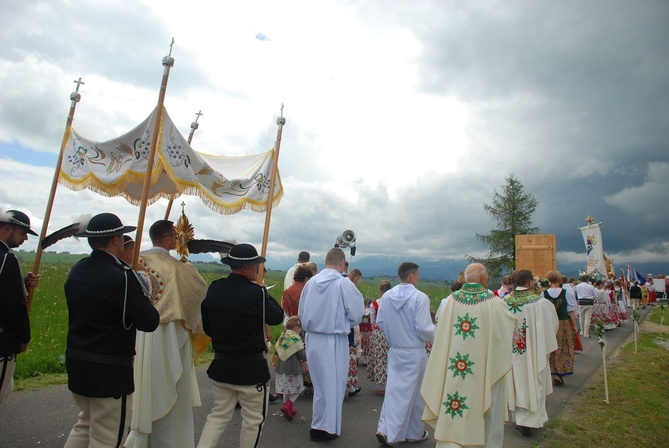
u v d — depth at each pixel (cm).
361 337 913
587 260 1909
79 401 353
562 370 845
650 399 757
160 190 604
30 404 614
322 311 553
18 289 404
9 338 405
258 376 416
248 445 414
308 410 663
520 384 592
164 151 475
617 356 1154
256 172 612
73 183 507
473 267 485
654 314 2627
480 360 448
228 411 423
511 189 3509
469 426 438
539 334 608
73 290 347
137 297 351
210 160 640
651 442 576
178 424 444
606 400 727
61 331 1045
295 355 621
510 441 567
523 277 636
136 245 415
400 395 538
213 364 420
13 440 498
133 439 439
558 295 859
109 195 509
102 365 341
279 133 623
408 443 555
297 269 744
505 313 456
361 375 933
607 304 1716
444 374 460
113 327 347
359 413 665
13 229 430
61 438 507
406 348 548
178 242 468
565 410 693
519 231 3434
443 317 474
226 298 416
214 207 544
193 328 446
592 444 558
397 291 564
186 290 446
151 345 425
